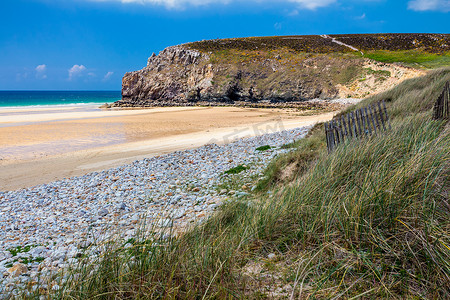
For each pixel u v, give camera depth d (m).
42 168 14.91
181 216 6.53
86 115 45.31
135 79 83.81
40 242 6.12
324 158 5.61
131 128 29.25
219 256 2.94
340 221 3.21
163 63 87.75
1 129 29.33
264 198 5.18
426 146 4.21
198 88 74.94
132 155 16.61
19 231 7.02
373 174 3.86
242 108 56.06
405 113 9.95
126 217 7.12
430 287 2.29
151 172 11.83
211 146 15.86
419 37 81.12
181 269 2.75
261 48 86.44
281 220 3.68
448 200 3.21
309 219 3.53
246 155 12.82
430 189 3.31
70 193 10.16
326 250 2.94
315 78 69.00
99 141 22.28
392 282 2.40
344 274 2.45
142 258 2.93
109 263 2.88
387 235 2.97
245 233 3.52
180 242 3.26
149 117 40.72
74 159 16.61
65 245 5.79
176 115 43.38
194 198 8.20
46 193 10.41
